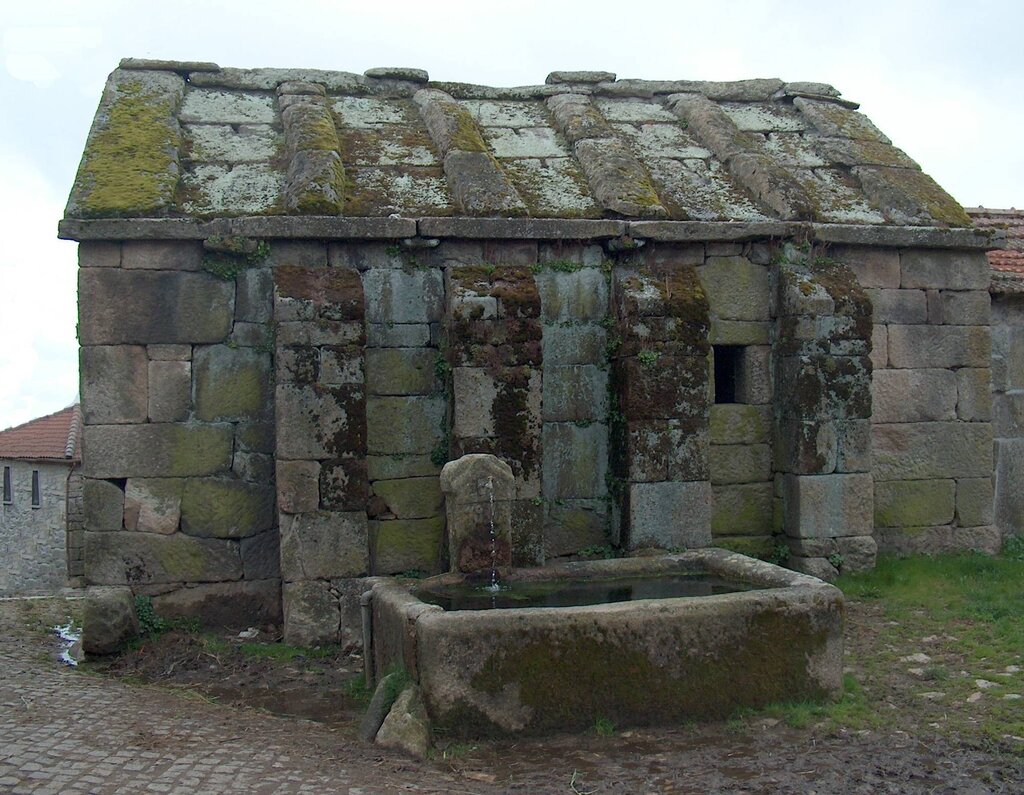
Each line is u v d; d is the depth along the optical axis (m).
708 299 9.92
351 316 8.68
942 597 9.05
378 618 7.11
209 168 9.79
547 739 6.20
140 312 8.82
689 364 9.30
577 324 9.62
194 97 11.08
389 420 9.20
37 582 22.12
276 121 10.89
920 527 10.59
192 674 7.85
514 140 11.15
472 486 7.77
